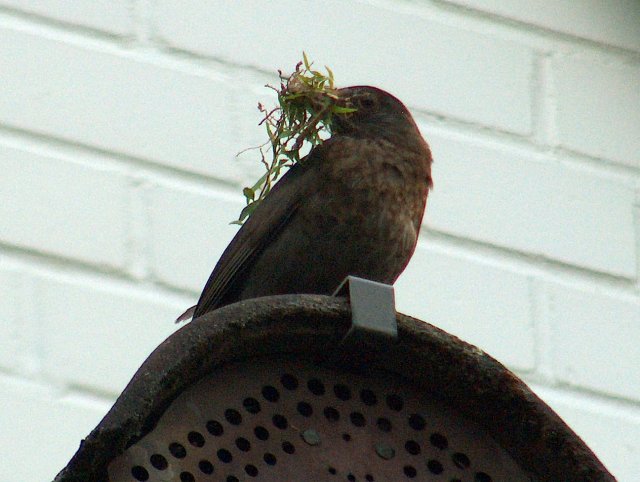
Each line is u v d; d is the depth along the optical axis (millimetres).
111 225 9961
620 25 12383
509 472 5422
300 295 5379
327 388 5348
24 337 9359
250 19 11195
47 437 9055
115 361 9453
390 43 11562
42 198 9922
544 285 10852
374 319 5410
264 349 5309
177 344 5082
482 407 5496
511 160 11344
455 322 10422
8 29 10539
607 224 11320
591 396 10500
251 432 5137
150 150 10344
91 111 10383
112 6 10883
